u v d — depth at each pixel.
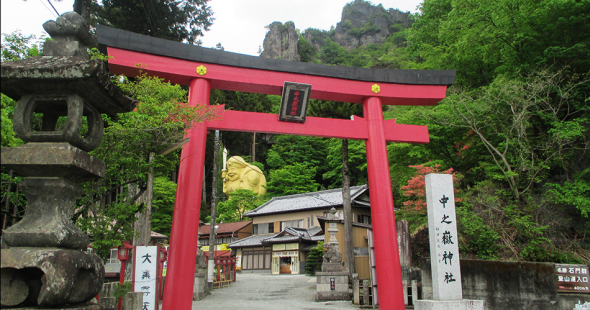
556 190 13.94
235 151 49.03
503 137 17.08
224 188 42.16
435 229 8.91
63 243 4.93
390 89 12.66
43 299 4.48
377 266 11.28
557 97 16.02
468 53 19.05
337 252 14.80
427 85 12.89
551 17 15.50
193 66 10.95
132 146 8.78
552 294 11.12
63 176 5.20
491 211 14.70
